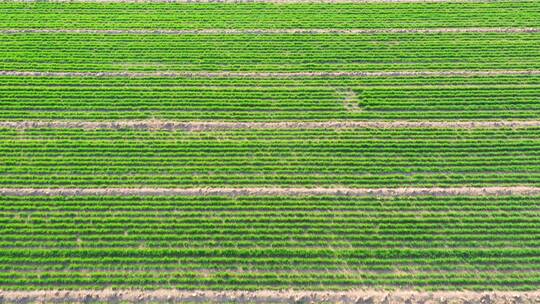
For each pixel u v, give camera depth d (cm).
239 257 1892
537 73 2705
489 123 2422
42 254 1872
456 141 2322
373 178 2169
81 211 2016
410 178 2167
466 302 1767
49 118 2400
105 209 2019
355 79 2672
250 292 1789
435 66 2745
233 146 2283
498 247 1933
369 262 1877
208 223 1981
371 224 1995
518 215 2028
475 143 2314
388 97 2564
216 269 1859
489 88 2614
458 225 1991
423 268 1870
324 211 2047
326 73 2702
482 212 2041
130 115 2417
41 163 2180
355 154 2270
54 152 2241
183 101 2503
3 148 2238
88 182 2112
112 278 1811
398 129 2388
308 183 2148
